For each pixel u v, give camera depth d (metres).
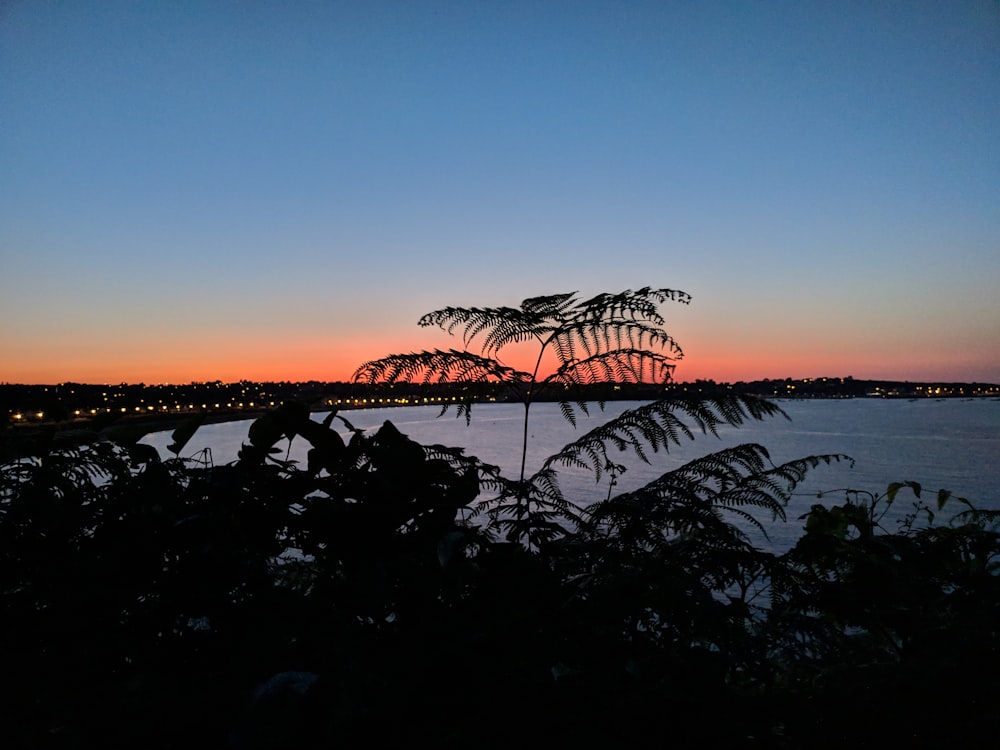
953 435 153.38
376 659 1.04
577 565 1.30
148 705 1.03
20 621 1.16
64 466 1.36
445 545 1.14
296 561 1.38
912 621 1.38
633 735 1.00
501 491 1.47
